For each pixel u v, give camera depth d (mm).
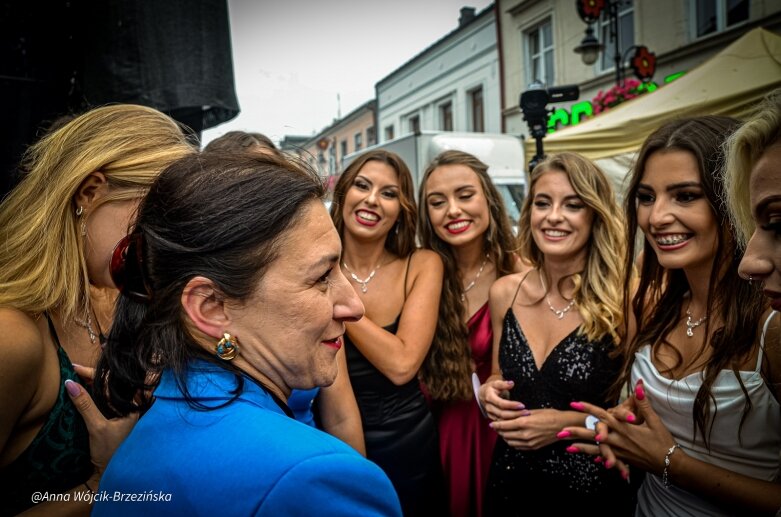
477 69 13461
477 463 2029
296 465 592
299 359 713
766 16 7363
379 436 1790
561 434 1484
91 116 1033
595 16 8117
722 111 4832
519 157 7477
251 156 755
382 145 8281
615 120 5949
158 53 1943
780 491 1131
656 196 1338
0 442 854
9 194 996
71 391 959
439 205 2176
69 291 963
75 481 990
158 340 708
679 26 8555
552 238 1783
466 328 2127
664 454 1242
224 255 671
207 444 642
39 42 1929
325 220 731
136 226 750
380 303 1960
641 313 1542
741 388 1173
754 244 797
